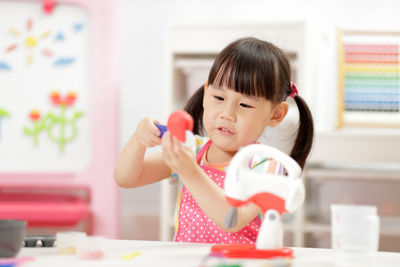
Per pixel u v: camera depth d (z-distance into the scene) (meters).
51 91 1.94
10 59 1.95
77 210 1.83
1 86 1.95
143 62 2.49
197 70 2.35
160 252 0.66
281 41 2.00
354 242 0.59
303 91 1.96
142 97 2.48
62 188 1.98
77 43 1.96
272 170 0.94
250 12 2.47
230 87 0.89
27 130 1.93
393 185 2.39
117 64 1.94
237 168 0.64
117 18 1.94
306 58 1.98
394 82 2.23
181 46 2.05
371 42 2.26
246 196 0.63
